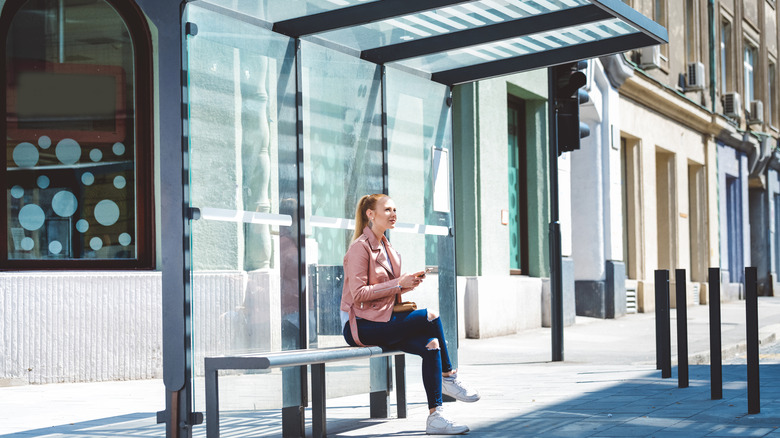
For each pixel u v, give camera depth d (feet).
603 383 28.45
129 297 32.12
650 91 72.79
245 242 18.76
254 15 19.35
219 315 17.93
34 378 30.68
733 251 99.45
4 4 31.94
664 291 29.45
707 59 90.89
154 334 32.50
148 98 33.17
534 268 56.90
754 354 21.29
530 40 23.31
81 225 32.58
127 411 24.88
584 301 64.59
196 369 17.40
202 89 17.74
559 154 37.24
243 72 18.93
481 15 21.68
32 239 31.96
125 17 33.04
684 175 84.23
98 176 32.83
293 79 20.45
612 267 65.41
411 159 24.57
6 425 22.49
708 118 87.97
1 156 31.68
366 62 23.25
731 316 68.03
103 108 32.96
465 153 49.62
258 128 19.27
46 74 32.50
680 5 83.87
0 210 31.53
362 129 23.11
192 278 17.11
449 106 25.90
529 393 26.45
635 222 72.54
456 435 19.27
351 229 22.80
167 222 17.04
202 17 17.71
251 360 16.51
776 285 114.42
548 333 52.49
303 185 20.47
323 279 21.85
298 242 20.26
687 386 26.55
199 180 17.61
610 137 65.98
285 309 19.86
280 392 19.47
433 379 19.65
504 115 52.60
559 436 18.72
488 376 32.19
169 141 17.06
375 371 22.38
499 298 50.47
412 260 24.27
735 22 100.48
